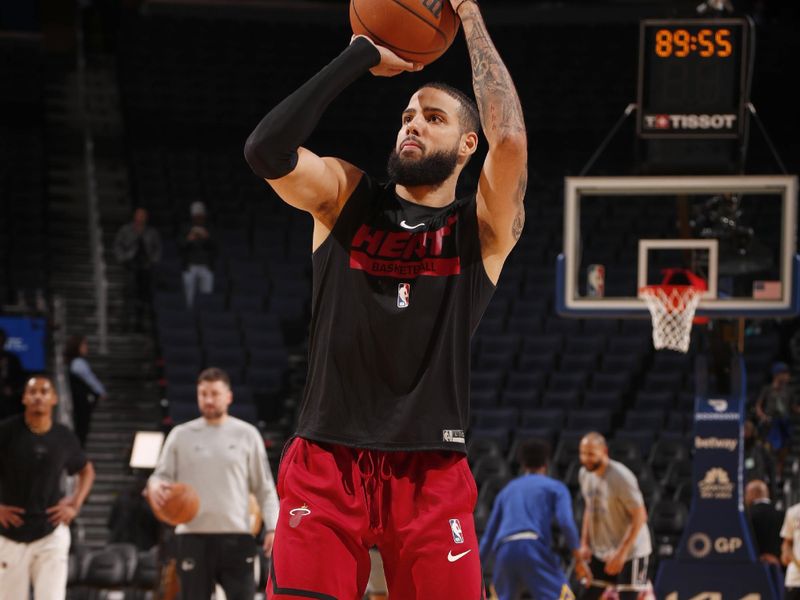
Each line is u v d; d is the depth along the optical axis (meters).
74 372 15.75
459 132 3.17
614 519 9.62
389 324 3.01
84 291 20.61
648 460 15.84
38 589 8.48
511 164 3.04
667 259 9.85
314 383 3.06
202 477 8.11
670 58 9.51
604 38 28.42
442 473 3.00
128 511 12.79
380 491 2.97
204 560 8.09
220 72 27.41
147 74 27.05
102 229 22.23
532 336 18.92
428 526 2.94
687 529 9.27
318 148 25.72
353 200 3.11
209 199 23.48
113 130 25.73
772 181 9.13
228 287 19.88
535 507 9.25
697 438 9.34
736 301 9.11
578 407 17.56
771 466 14.19
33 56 27.36
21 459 8.38
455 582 2.93
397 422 2.98
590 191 9.36
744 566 9.16
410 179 3.13
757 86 26.92
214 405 8.21
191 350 17.56
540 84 27.58
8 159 23.56
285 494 3.00
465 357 3.09
